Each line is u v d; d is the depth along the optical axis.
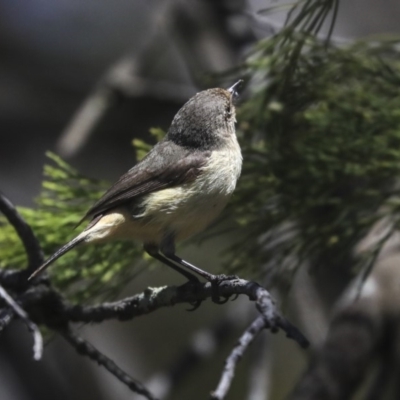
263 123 7.82
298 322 11.37
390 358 8.73
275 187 7.46
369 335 8.45
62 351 14.01
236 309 11.66
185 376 11.38
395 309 8.61
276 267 7.42
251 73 8.02
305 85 7.53
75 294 7.77
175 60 17.83
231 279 6.71
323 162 7.38
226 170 7.81
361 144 7.36
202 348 11.47
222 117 8.22
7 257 7.93
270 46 7.54
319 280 10.56
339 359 8.34
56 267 7.83
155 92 13.47
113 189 7.77
